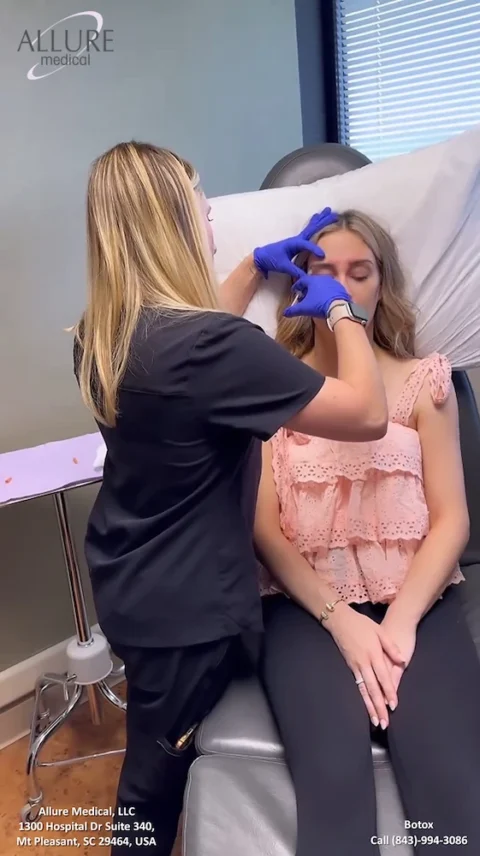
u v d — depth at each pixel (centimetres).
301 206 127
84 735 160
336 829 81
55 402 155
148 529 94
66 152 146
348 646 98
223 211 127
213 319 84
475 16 165
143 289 89
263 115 182
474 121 173
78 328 101
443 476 110
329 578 108
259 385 83
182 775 106
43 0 136
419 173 121
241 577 95
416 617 101
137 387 86
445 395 110
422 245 121
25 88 138
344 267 111
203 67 166
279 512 111
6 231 140
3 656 158
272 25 178
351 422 85
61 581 165
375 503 108
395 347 116
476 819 79
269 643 104
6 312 143
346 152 142
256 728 96
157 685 97
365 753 88
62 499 132
